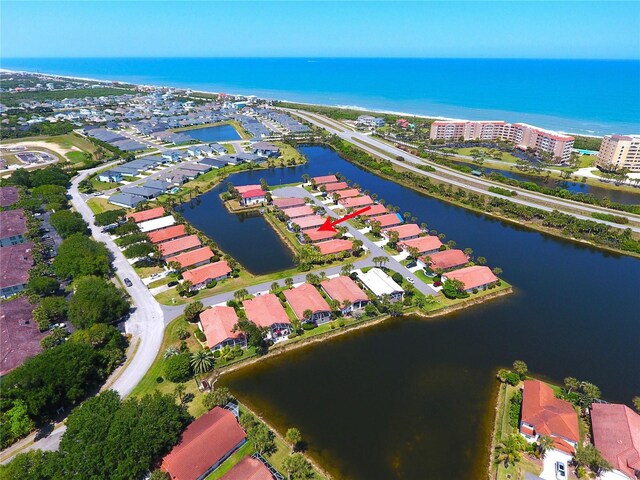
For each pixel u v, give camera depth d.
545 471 64.56
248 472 61.28
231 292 112.75
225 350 88.75
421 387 83.25
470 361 90.44
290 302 104.44
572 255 139.75
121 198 176.00
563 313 107.50
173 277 119.56
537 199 181.12
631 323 103.50
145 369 85.25
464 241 148.50
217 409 72.56
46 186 179.62
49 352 77.06
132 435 62.50
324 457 67.81
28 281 110.56
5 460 64.94
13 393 70.62
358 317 103.44
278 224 158.88
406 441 71.12
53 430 71.31
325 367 88.56
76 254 116.75
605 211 169.12
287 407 78.00
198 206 182.25
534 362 90.06
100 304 93.62
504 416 75.38
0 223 143.62
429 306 107.50
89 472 57.81
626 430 67.25
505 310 108.62
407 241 138.00
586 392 76.44
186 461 62.72
